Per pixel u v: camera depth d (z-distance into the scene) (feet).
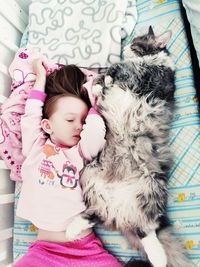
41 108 3.48
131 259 3.04
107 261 3.04
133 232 2.93
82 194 3.17
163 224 2.90
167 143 3.16
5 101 3.69
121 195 2.96
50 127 3.40
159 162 3.01
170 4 3.71
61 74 3.60
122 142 3.11
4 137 3.54
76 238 3.10
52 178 3.16
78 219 3.12
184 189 3.06
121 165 3.05
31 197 3.17
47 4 4.10
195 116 3.22
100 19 3.82
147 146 3.04
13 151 3.57
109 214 3.00
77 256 3.04
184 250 2.86
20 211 3.23
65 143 3.39
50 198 3.12
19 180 3.59
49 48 3.94
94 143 3.17
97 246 3.14
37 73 3.68
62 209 3.12
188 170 3.09
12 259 3.62
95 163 3.18
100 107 3.27
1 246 3.46
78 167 3.23
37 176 3.19
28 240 3.48
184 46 3.47
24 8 4.33
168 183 3.09
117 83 3.27
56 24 4.01
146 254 2.91
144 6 3.85
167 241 2.84
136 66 3.31
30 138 3.34
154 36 3.45
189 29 3.66
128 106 3.16
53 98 3.47
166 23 3.65
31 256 3.01
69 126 3.38
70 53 3.84
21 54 3.79
